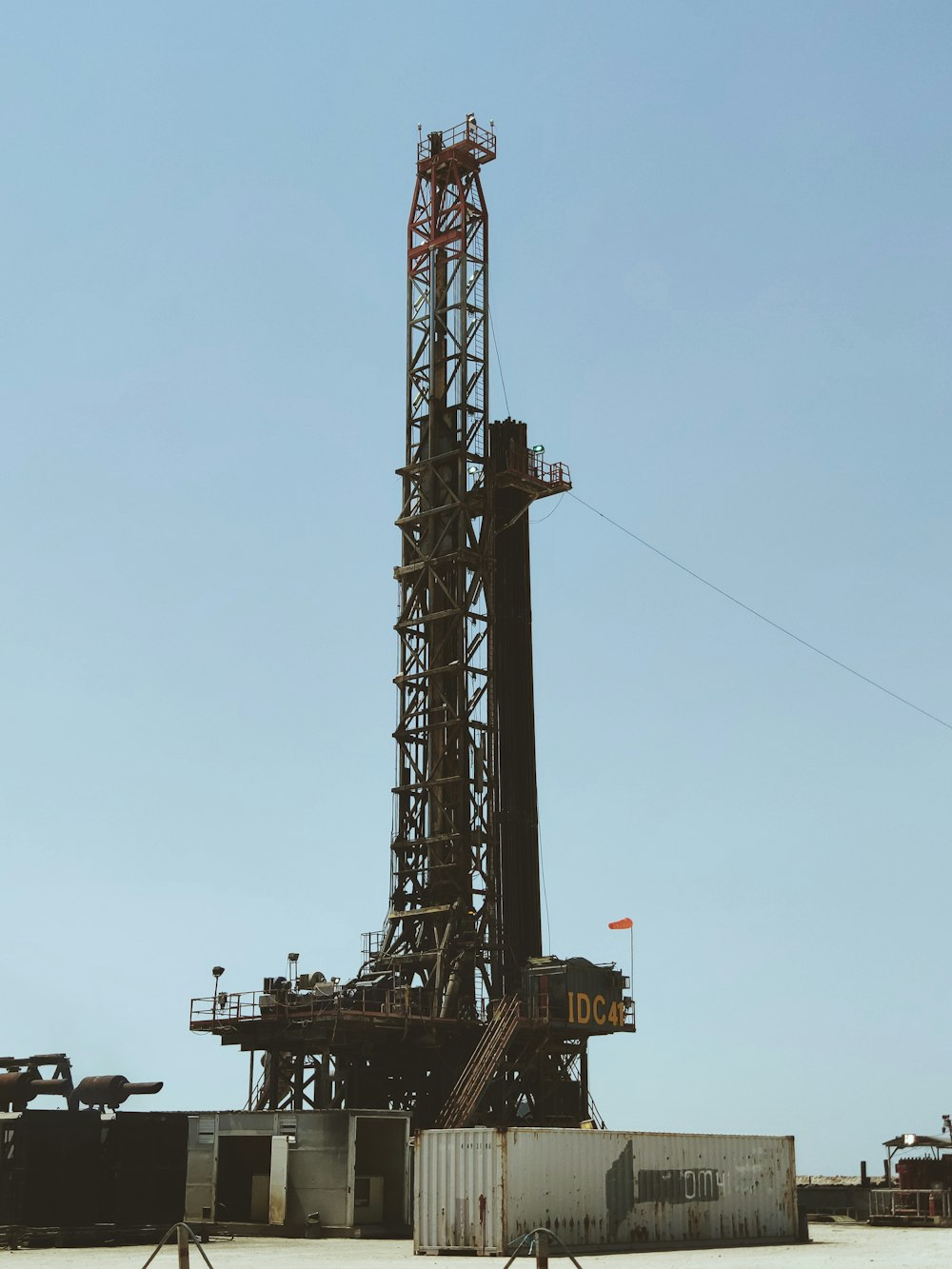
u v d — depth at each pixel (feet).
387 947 262.26
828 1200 245.24
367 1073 249.34
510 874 271.69
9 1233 175.42
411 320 292.81
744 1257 155.02
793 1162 187.52
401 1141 196.34
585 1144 162.71
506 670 280.72
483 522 280.10
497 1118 248.32
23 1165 181.88
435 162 296.10
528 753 278.67
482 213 294.46
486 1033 247.50
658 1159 169.99
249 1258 154.10
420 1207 159.53
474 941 256.93
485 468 282.36
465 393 283.59
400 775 269.44
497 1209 153.69
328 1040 240.32
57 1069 197.88
